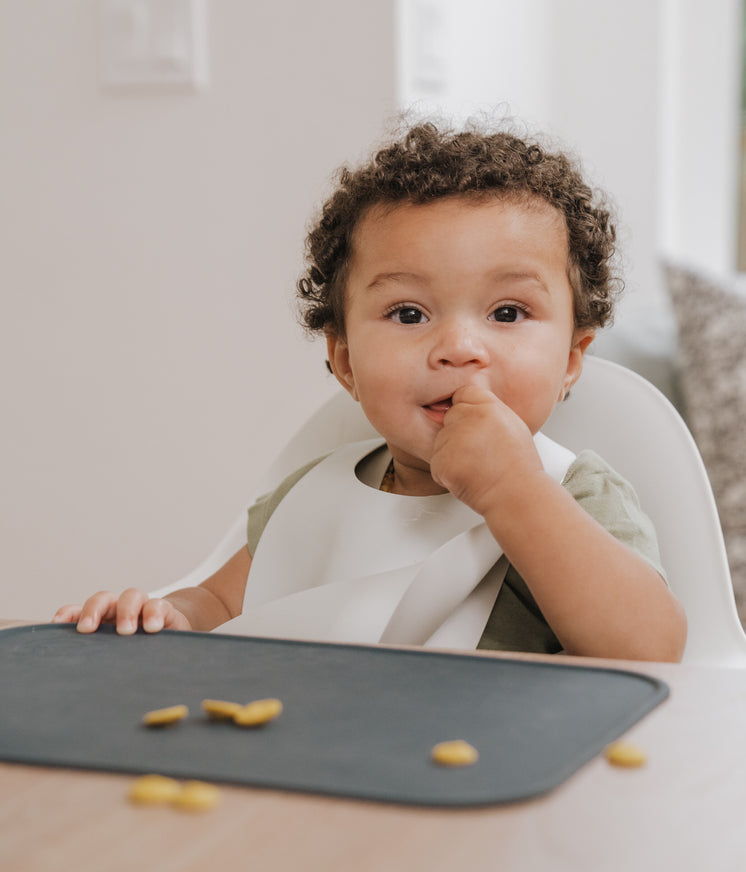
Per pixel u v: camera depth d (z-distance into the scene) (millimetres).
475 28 1917
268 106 1669
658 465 1011
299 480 1069
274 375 1722
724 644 942
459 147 997
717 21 2477
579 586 770
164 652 597
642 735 444
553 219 960
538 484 808
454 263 917
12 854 341
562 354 958
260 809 372
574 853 336
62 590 1879
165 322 1770
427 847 340
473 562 847
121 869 328
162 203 1745
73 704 497
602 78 2357
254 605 1010
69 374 1835
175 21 1692
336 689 512
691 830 351
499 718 461
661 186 2371
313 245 1092
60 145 1786
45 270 1823
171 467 1799
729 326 1895
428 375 914
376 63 1605
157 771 406
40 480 1872
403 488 1037
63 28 1755
